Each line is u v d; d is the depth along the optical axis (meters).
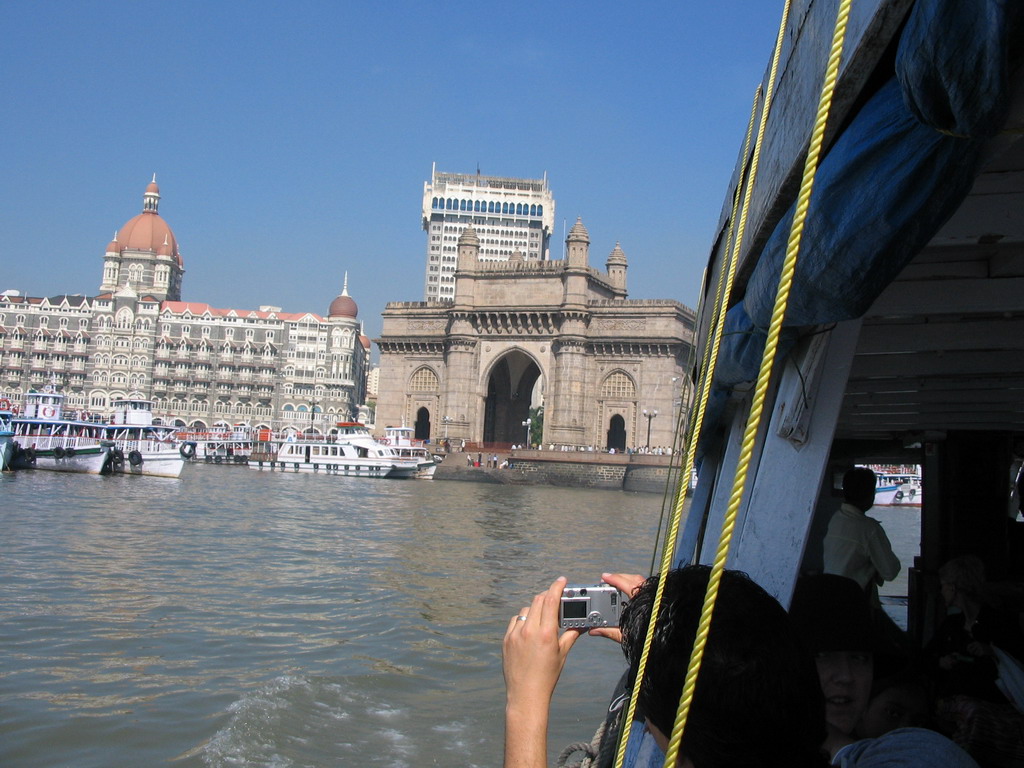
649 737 3.71
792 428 3.82
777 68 3.46
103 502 41.47
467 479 87.31
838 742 3.53
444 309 98.00
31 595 18.09
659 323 88.50
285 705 11.33
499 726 10.91
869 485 6.44
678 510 2.97
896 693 4.54
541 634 2.50
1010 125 2.08
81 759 9.52
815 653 3.55
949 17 1.76
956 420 9.91
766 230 3.63
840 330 3.66
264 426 148.00
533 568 25.12
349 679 12.77
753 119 4.13
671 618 2.09
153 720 10.80
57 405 70.50
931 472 11.43
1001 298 4.23
